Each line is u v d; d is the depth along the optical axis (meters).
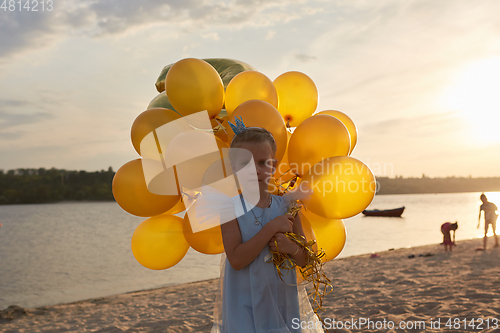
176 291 8.43
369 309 4.87
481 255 10.45
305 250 1.73
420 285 6.33
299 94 2.64
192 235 2.08
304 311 1.83
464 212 55.72
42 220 49.03
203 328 4.85
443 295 5.27
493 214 11.93
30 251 19.92
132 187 2.12
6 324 6.14
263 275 1.67
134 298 7.97
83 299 9.27
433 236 23.59
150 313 6.12
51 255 18.34
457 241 16.31
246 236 1.69
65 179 107.56
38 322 6.20
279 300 1.70
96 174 108.31
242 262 1.64
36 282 11.84
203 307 6.25
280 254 1.68
